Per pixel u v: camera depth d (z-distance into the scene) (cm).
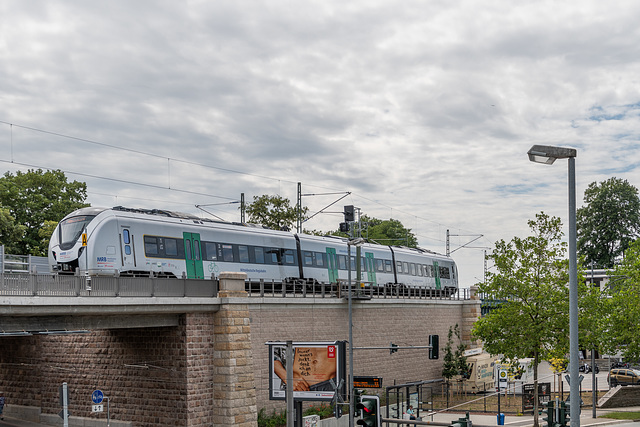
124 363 3541
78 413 3666
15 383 3928
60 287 2688
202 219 4066
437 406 5238
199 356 3403
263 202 6319
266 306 3869
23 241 6041
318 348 3206
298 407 3225
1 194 6006
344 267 5109
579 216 10100
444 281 6719
